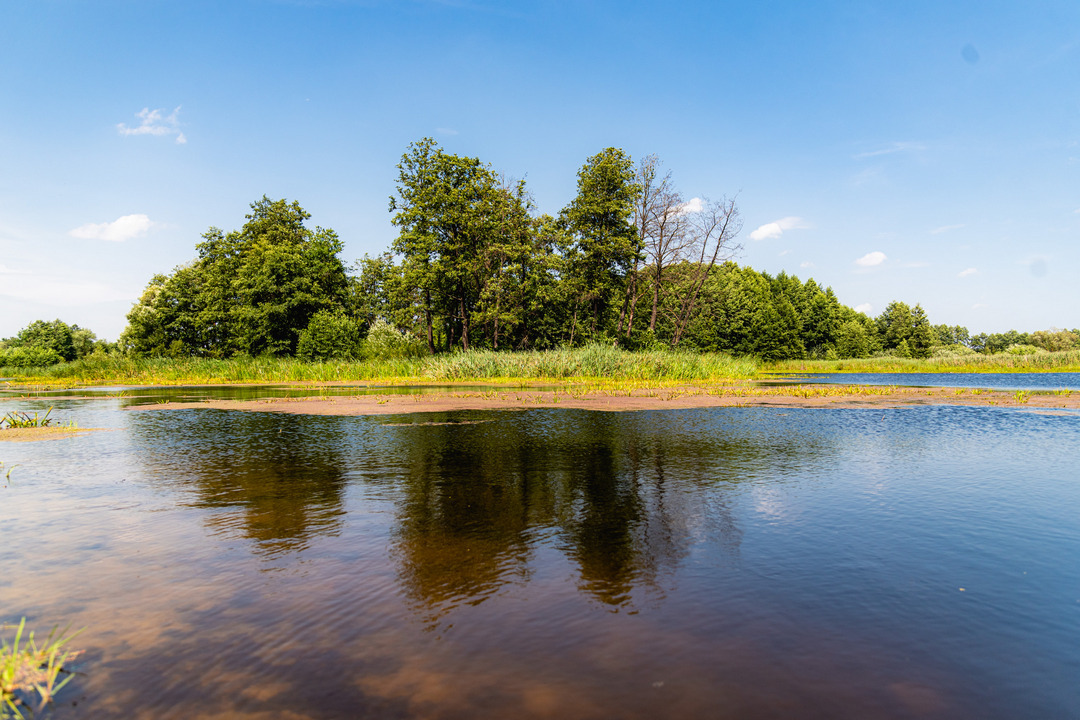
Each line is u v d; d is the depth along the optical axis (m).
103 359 43.88
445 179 43.06
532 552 4.97
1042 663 3.22
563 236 46.62
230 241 53.31
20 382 39.16
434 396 21.47
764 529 5.58
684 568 4.61
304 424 13.41
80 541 5.23
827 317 88.56
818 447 10.05
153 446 10.39
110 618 3.72
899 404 17.98
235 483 7.49
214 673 3.09
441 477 7.81
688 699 2.85
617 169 44.47
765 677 3.06
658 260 47.47
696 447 10.07
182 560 4.76
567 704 2.80
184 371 39.22
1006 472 8.02
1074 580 4.34
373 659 3.23
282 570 4.55
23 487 7.30
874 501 6.54
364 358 41.88
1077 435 11.36
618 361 33.72
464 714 2.72
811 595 4.09
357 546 5.12
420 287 42.16
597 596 4.09
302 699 2.85
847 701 2.85
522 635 3.52
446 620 3.71
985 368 48.28
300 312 46.34
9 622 3.66
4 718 2.68
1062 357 46.41
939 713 2.76
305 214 54.44
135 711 2.76
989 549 5.00
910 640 3.47
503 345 48.62
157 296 52.97
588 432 11.89
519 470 8.23
